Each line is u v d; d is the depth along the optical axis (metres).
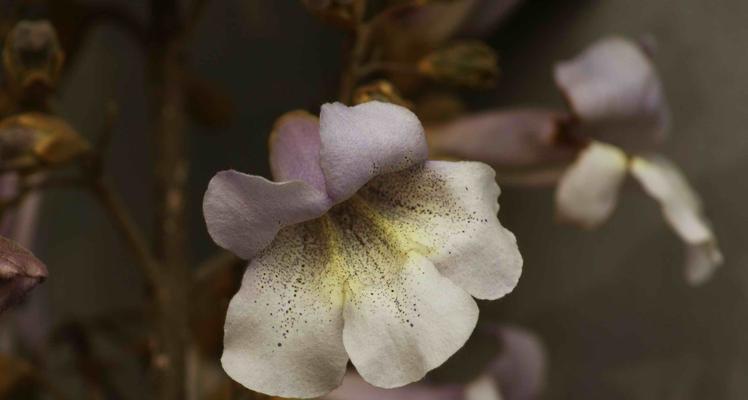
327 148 0.30
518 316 0.43
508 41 0.43
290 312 0.30
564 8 0.42
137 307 0.42
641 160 0.37
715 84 0.40
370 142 0.30
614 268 0.41
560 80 0.36
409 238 0.31
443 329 0.30
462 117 0.38
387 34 0.37
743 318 0.39
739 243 0.39
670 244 0.40
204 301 0.37
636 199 0.41
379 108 0.31
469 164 0.31
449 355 0.30
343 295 0.30
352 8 0.33
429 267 0.31
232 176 0.30
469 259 0.31
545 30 0.43
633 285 0.41
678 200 0.36
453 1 0.35
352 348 0.30
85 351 0.39
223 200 0.30
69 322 0.39
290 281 0.30
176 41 0.37
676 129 0.40
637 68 0.36
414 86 0.38
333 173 0.30
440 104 0.38
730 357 0.39
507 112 0.37
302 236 0.31
